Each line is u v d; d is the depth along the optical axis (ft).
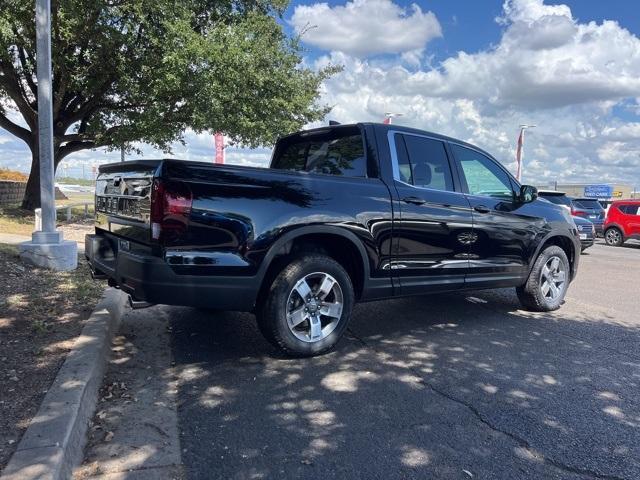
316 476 9.38
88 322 15.83
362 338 17.54
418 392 13.15
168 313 19.52
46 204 25.44
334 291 15.43
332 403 12.39
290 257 14.82
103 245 16.06
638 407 12.63
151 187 12.86
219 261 13.25
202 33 52.11
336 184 15.23
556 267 22.04
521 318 20.86
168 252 12.75
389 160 16.65
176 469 9.46
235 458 9.88
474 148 19.47
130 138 55.01
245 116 50.26
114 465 9.49
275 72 50.67
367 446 10.46
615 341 18.08
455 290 18.38
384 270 16.16
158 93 48.65
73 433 9.70
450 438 10.88
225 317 19.19
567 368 15.16
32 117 56.90
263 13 56.29
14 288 19.76
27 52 49.49
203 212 13.02
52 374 12.03
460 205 18.02
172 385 13.16
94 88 51.80
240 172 13.62
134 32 47.52
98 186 17.37
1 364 12.48
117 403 12.00
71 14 42.78
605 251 56.70
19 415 10.05
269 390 13.03
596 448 10.65
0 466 8.38
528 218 20.53
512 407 12.42
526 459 10.16
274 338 14.66
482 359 15.74
